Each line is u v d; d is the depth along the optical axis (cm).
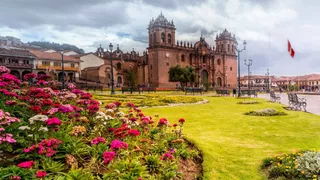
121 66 8806
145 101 2222
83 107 727
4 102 667
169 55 8094
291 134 897
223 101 2688
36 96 661
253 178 525
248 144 775
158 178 468
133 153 518
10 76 798
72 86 1003
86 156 489
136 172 442
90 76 7500
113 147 443
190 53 8738
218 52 9606
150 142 613
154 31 8100
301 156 548
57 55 6925
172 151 579
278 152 682
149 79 8206
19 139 482
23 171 367
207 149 703
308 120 1186
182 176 516
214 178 523
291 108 1756
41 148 408
